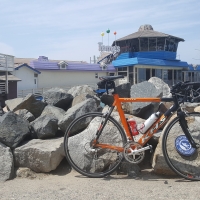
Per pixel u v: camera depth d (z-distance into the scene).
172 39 22.31
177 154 2.43
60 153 2.60
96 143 2.47
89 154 2.50
